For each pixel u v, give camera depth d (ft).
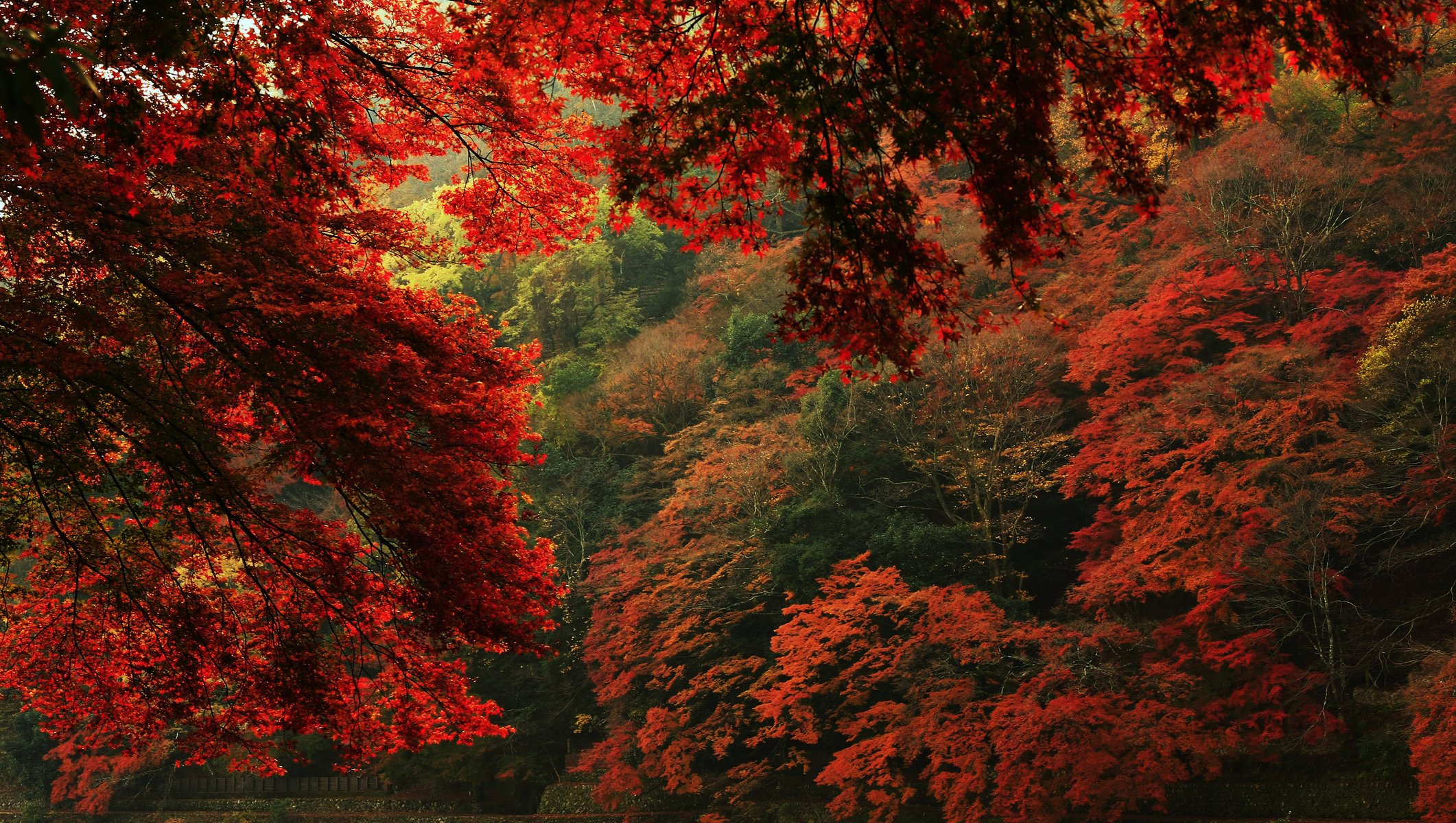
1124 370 94.73
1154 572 79.92
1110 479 99.35
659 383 136.87
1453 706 58.70
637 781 97.71
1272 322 93.25
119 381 29.60
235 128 25.79
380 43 31.24
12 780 133.39
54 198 26.84
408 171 35.17
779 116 20.22
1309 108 109.40
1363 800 71.82
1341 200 92.27
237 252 29.71
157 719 37.73
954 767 85.87
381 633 36.09
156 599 36.06
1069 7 19.06
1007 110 19.01
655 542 109.29
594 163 34.63
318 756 133.90
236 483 31.37
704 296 159.63
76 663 37.50
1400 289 80.12
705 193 21.40
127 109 21.80
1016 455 95.71
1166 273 95.55
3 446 33.09
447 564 31.65
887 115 19.27
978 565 99.09
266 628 35.83
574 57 21.89
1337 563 87.10
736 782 100.73
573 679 121.19
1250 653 73.82
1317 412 81.05
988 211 19.40
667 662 106.73
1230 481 77.46
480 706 37.68
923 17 18.93
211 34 23.50
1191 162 101.60
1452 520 83.35
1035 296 20.26
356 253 35.83
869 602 91.09
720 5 21.44
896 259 20.07
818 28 23.34
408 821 120.88
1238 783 78.64
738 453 107.65
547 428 140.15
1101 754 70.28
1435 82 97.25
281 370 29.32
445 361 35.37
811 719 86.53
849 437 108.17
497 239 37.19
